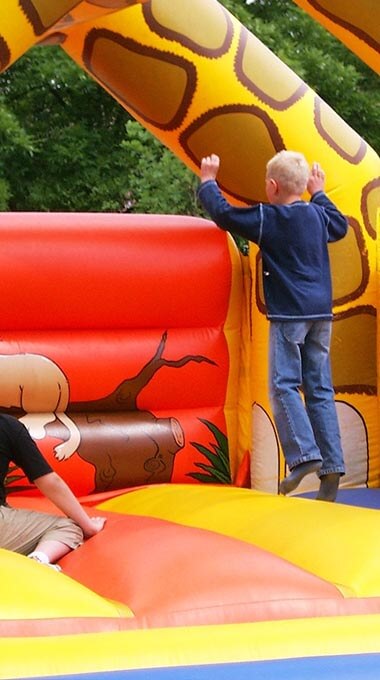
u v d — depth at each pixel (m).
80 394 6.15
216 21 6.45
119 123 15.69
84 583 4.04
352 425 6.40
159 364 6.33
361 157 6.56
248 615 3.57
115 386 6.22
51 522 4.53
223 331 6.55
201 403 6.49
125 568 3.99
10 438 4.55
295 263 5.48
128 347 6.29
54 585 3.59
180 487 5.80
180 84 6.38
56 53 15.45
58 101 15.89
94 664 3.11
